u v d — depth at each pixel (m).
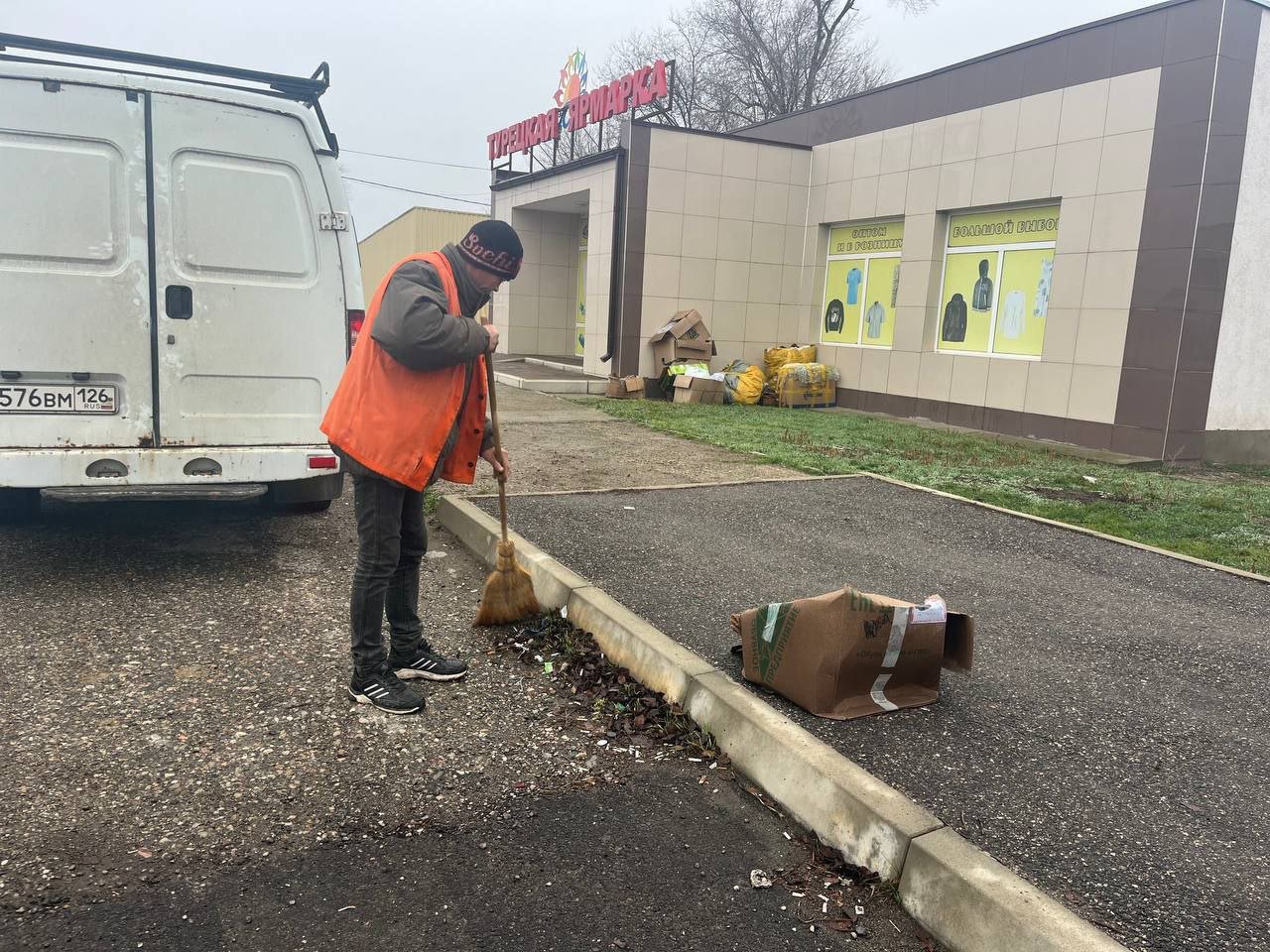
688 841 2.62
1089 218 11.34
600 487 7.34
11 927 2.09
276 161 4.58
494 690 3.54
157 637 3.88
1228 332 10.73
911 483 8.19
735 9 31.12
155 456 4.44
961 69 13.02
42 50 4.25
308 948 2.10
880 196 14.59
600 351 16.19
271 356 4.67
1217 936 2.20
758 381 15.15
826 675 3.29
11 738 2.96
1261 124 10.36
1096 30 11.17
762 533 6.05
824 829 2.64
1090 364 11.42
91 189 4.25
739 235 15.86
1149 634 4.46
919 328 13.94
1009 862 2.47
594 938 2.19
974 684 3.73
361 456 3.12
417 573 3.56
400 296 3.04
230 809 2.64
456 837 2.58
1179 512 7.59
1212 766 3.12
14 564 4.78
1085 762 3.10
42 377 4.27
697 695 3.32
